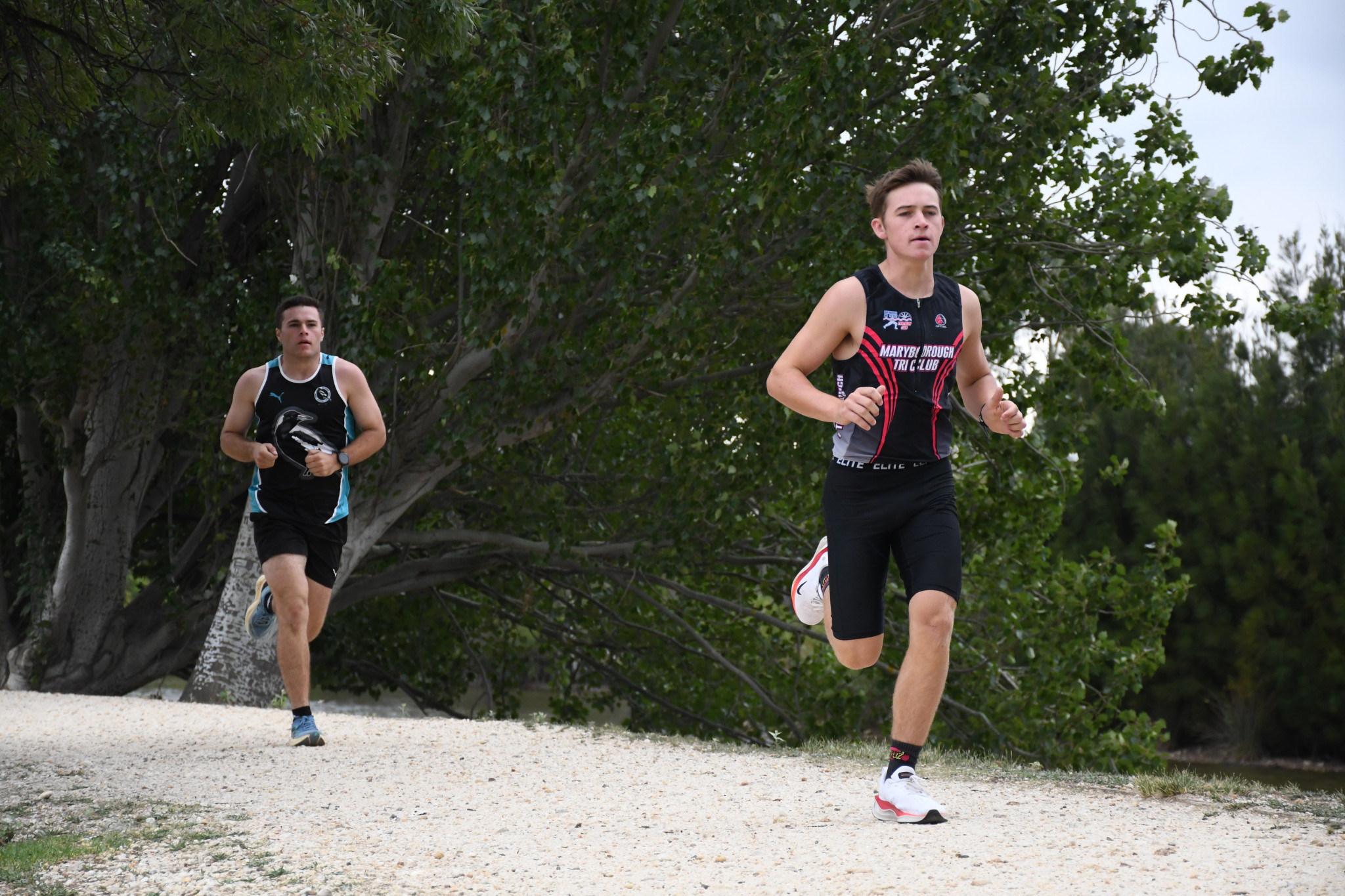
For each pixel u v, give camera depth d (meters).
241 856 7.21
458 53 15.38
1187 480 54.75
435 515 32.88
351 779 10.36
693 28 23.38
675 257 24.91
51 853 7.27
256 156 25.20
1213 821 8.16
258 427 12.65
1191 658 53.69
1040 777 10.56
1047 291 25.53
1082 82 24.67
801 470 25.58
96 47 15.25
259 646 24.27
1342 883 6.10
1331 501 51.59
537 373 24.28
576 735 13.34
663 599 35.62
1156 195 24.56
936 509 8.07
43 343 26.16
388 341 24.20
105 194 25.80
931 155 22.47
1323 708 50.31
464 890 6.33
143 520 31.30
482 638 39.75
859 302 7.99
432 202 27.92
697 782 10.11
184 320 26.78
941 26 23.89
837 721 31.41
